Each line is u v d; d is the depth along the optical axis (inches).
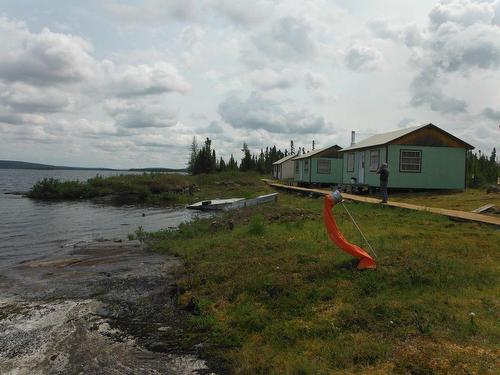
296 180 1662.2
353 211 668.1
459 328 227.1
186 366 230.5
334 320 255.4
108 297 350.3
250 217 712.4
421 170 960.3
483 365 185.3
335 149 1464.1
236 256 424.8
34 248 588.4
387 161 949.8
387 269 314.2
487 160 1806.1
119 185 1638.8
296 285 307.9
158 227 805.9
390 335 230.5
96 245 581.6
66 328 284.4
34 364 234.2
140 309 321.1
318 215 645.3
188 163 2812.5
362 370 200.2
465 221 534.0
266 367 219.1
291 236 486.9
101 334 274.5
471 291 278.2
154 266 450.6
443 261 331.0
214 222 687.7
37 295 358.0
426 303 261.1
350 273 317.1
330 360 215.2
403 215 602.2
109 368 228.8
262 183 1957.4
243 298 306.3
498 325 227.6
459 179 972.6
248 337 258.2
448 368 186.4
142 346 256.1
